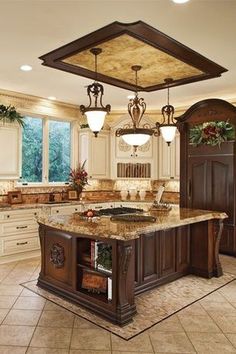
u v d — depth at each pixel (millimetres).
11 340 2641
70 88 5250
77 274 3389
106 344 2588
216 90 5301
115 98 5906
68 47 3389
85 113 3373
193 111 5777
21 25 2973
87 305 3225
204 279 4203
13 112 5266
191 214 4066
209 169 5594
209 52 3541
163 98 5891
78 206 6059
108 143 6906
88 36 3129
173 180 6766
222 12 2709
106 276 3193
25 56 3750
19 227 5133
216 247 4301
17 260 5109
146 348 2533
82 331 2801
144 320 3014
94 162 6699
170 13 2725
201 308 3295
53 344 2582
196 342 2633
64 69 3955
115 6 2627
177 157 6523
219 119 5461
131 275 3049
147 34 3057
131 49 3350
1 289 3805
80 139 6828
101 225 3238
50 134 6516
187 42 3283
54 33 3131
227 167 5379
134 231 2934
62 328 2855
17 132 5418
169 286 3922
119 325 2891
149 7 2633
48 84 5008
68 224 3314
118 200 6672
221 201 5449
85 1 2557
